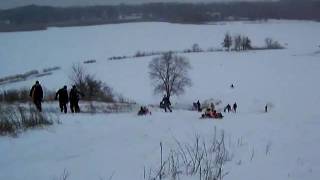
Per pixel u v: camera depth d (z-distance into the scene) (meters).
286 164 8.92
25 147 11.08
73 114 20.08
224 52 141.25
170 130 14.53
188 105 67.75
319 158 9.48
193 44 173.00
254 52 141.38
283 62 113.94
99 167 8.66
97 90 45.66
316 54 133.25
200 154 10.02
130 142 11.80
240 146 11.25
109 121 17.30
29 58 147.62
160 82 72.81
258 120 18.52
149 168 8.52
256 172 8.20
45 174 8.15
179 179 7.65
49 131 13.74
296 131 14.08
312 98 64.19
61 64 128.38
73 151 10.48
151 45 177.38
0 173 8.33
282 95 69.75
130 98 70.19
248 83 84.38
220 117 21.48
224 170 8.37
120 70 101.50
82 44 185.62
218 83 85.31
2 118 14.96
